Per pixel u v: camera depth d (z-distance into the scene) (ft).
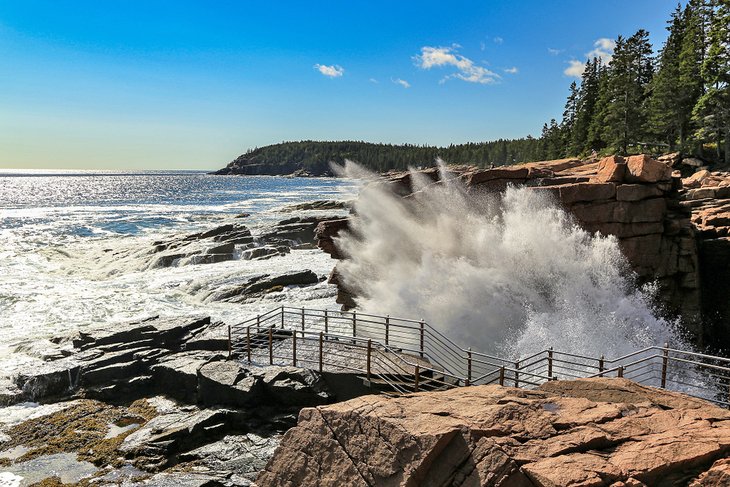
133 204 343.46
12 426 44.91
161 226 208.44
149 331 61.62
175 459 38.86
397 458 20.18
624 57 247.09
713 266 63.67
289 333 58.29
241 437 41.47
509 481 17.56
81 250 148.36
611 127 237.45
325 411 23.57
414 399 23.95
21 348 64.95
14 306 89.35
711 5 203.72
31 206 327.88
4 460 39.34
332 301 87.86
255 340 56.59
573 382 27.84
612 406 22.49
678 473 17.53
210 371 47.50
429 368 44.50
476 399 23.49
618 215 59.47
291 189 534.78
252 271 108.47
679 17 257.55
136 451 39.17
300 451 23.24
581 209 60.44
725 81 172.35
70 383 51.98
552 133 391.86
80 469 37.86
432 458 19.44
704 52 208.33
